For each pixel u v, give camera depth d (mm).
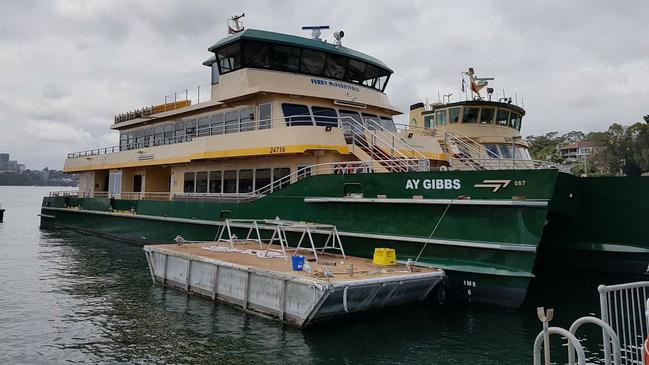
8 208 77812
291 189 15555
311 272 10672
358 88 18875
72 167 31750
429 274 11453
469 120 25766
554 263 17094
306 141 14922
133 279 16172
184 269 13820
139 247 23922
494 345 9602
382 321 10906
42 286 15164
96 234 28719
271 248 14945
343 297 9891
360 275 10766
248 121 17969
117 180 27141
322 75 18203
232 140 17328
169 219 21172
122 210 25719
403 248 12867
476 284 11805
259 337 9820
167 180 25703
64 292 14242
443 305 12078
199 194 19641
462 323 10836
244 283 11555
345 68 18688
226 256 13375
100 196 29938
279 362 8625
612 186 15266
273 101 16953
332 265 12109
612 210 15297
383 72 20391
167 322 10945
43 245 25453
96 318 11461
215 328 10422
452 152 18938
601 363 8805
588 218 15766
